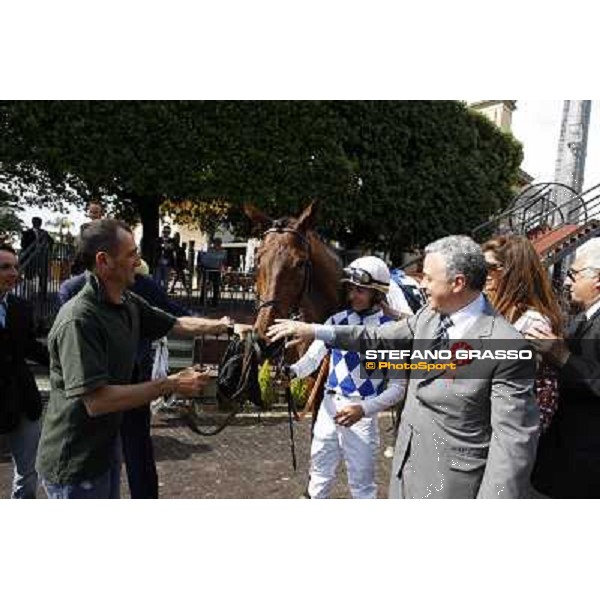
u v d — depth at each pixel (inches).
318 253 140.8
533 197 426.9
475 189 579.5
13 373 125.1
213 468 192.4
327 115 415.2
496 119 642.2
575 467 94.0
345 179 428.5
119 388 88.7
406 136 507.2
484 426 82.3
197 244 609.6
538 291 96.7
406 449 89.4
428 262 85.5
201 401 251.9
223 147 374.6
